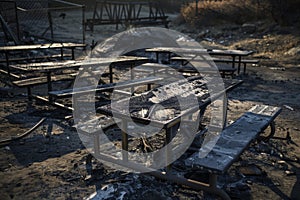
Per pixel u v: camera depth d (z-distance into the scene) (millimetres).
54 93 5027
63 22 21109
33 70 5535
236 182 3289
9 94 6719
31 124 4992
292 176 3436
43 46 8305
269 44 14789
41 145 4199
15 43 11125
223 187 3186
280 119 5363
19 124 4980
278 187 3211
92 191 3107
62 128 4836
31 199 2963
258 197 3023
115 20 19938
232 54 8945
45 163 3678
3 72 7891
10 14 13836
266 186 3227
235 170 3545
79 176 3385
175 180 3156
